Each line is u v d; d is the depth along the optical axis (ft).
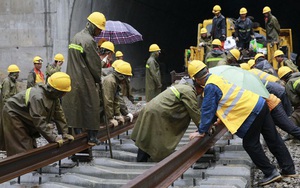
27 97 30.81
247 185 30.91
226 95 29.94
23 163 28.86
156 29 145.69
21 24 106.42
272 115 36.22
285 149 33.12
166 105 34.53
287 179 32.65
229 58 54.24
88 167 34.78
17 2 106.11
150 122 35.09
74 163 35.76
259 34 78.74
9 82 59.62
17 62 107.14
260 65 56.44
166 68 152.05
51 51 105.81
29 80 58.90
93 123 33.94
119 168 36.01
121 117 42.83
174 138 35.09
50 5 104.68
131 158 39.55
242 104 29.94
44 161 30.71
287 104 46.24
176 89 34.19
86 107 33.73
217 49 61.21
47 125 30.71
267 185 31.89
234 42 72.90
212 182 30.71
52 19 104.99
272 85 45.21
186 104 33.42
